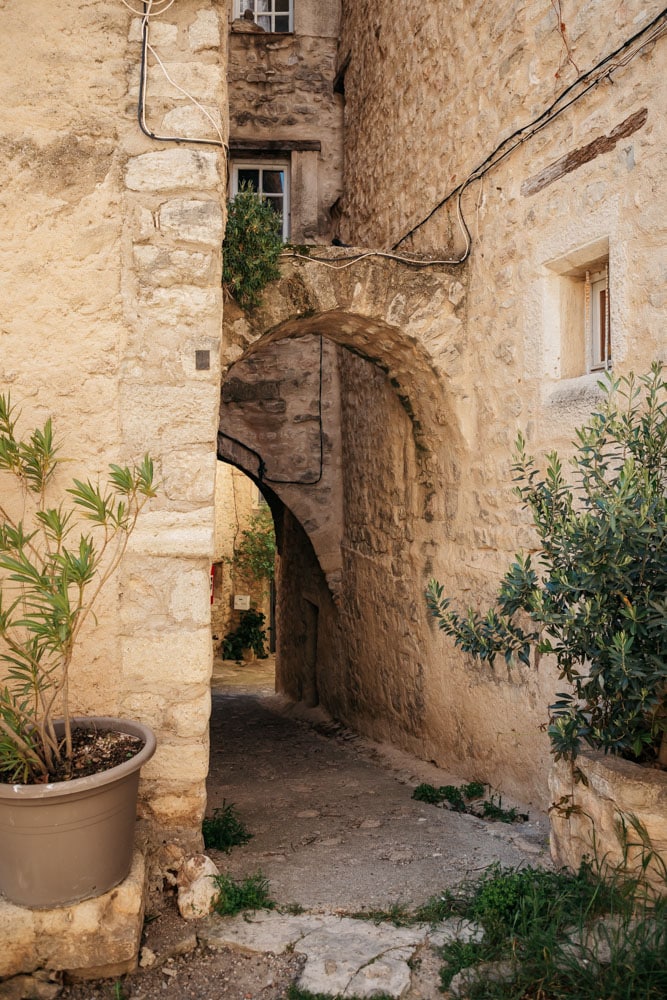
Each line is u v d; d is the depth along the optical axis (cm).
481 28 465
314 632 956
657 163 317
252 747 743
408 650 605
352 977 236
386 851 350
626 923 235
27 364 300
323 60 861
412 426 565
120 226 306
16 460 270
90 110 305
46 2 304
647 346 322
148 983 242
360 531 747
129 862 257
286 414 829
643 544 253
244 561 1631
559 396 390
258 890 289
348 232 784
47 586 243
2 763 246
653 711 259
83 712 301
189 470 307
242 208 450
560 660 296
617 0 341
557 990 222
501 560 446
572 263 384
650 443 275
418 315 479
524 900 263
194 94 309
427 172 554
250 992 236
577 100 370
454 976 235
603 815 267
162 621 305
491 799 429
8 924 234
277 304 461
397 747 640
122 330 305
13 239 300
